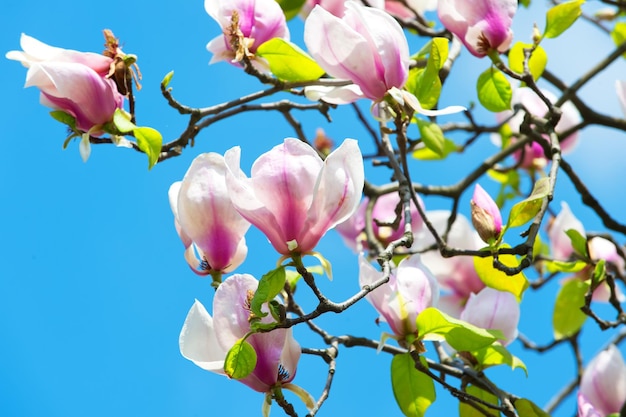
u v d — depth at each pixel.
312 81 2.21
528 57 2.23
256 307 1.98
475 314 2.21
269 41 2.19
